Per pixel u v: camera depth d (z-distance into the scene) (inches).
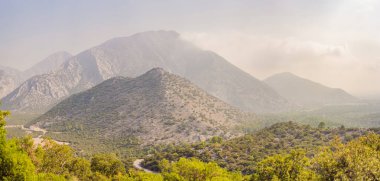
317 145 4633.4
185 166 2886.3
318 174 1706.4
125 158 7027.6
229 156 5007.4
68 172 3464.6
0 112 1726.1
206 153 5369.1
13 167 1632.6
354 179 1550.2
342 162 1627.7
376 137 2034.9
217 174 2827.3
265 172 2154.3
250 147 5236.2
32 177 1731.1
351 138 4672.7
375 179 1540.4
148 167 5723.4
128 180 3405.5
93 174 3919.8
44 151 2647.6
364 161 1568.7
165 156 5959.6
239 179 2933.1
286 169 2071.9
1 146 1640.0
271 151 4837.6
